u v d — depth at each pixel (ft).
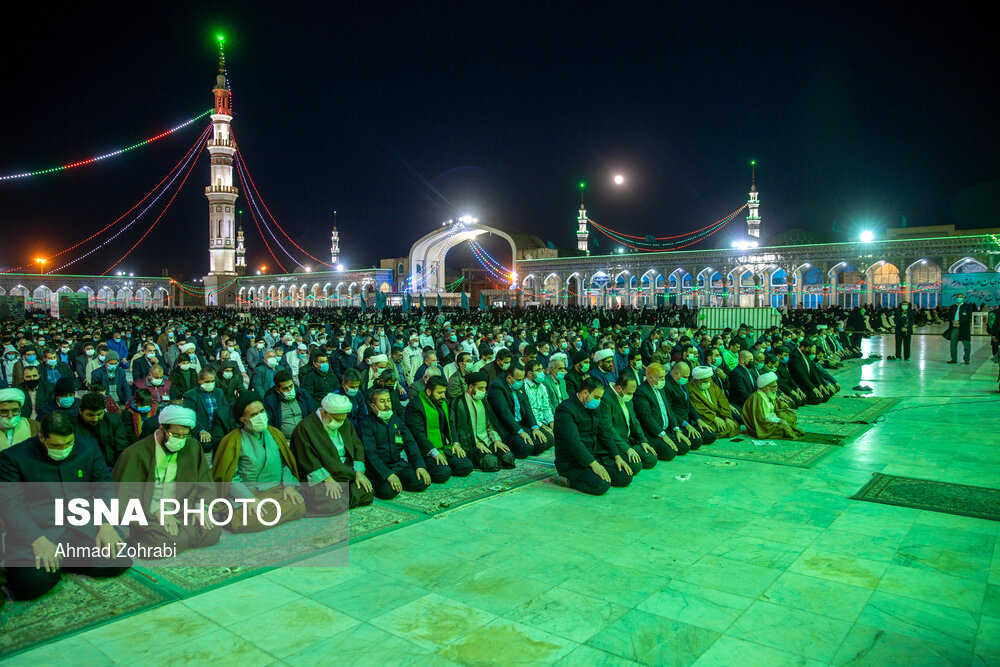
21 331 53.11
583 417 20.75
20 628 11.85
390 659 10.73
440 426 22.59
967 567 14.08
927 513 17.69
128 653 10.97
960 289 109.09
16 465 13.52
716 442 27.07
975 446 25.45
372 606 12.64
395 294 183.32
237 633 11.64
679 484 20.98
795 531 16.47
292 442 18.98
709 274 141.18
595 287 159.94
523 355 34.45
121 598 13.11
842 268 134.62
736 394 32.04
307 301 212.84
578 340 47.55
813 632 11.41
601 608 12.43
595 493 19.85
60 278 200.64
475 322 88.74
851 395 38.93
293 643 11.27
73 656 10.91
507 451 23.52
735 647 10.96
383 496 19.72
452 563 14.70
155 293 224.12
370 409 20.62
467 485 21.18
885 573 13.83
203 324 67.41
